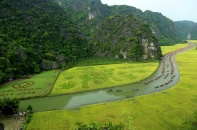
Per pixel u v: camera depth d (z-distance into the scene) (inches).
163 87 3718.0
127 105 2869.1
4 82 4077.3
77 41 7066.9
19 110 2842.0
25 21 6156.5
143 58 6314.0
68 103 3107.8
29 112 2696.9
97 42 7362.2
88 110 2758.4
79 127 1171.3
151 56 6407.5
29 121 2471.7
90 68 5270.7
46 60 5285.4
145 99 3068.4
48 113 2696.9
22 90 3614.7
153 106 2805.1
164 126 2285.9
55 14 7509.8
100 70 5009.8
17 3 6486.2
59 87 3772.1
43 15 6776.6
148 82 4030.5
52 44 6107.3
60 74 4729.3
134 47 6363.2
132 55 6245.1
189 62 5846.5
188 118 2444.6
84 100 3213.6
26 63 4849.9
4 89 3671.3
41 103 3127.5
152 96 3184.1
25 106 3009.4
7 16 5885.8
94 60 6294.3
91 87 3752.5
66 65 5457.7
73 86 3809.1
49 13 7258.9
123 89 3673.7
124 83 3954.2
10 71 4229.8
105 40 7229.3
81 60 6259.8
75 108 2847.0
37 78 4379.9
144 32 6756.9
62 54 5846.5
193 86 3609.7
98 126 1147.9
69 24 7504.9
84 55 6638.8
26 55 4955.7
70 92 3531.0
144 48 6486.2
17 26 5807.1
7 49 4822.8
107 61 6156.5
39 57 5295.3
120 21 7682.1
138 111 2664.9
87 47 7126.0
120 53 6540.4
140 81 4106.8
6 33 5457.7
